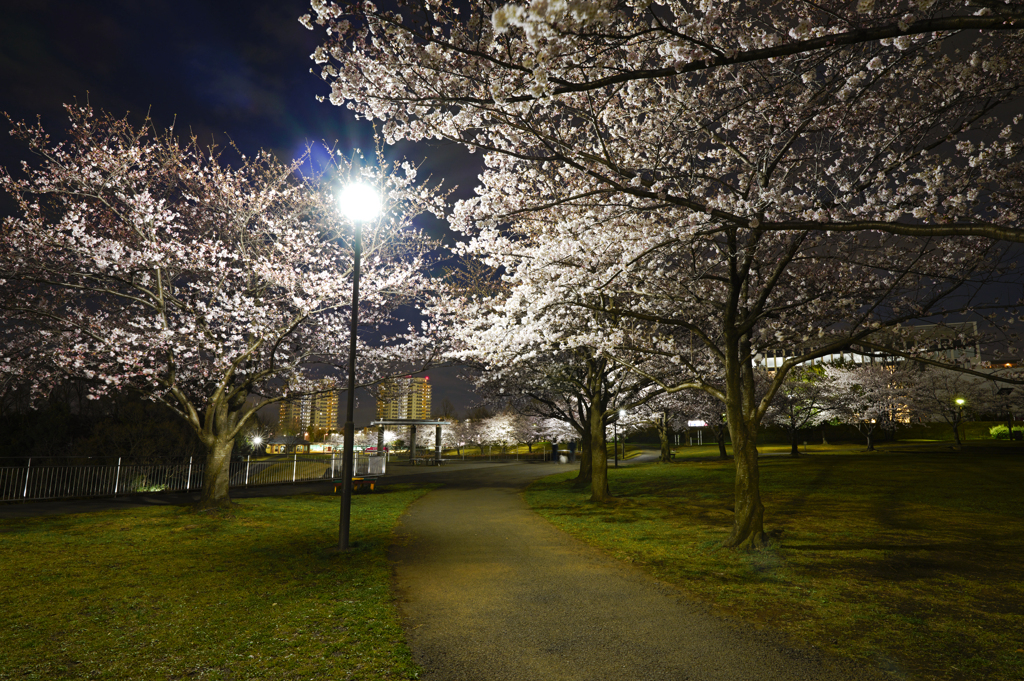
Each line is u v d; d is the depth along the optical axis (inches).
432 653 241.9
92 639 255.9
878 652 238.4
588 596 327.9
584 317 568.4
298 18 245.1
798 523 577.9
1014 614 285.1
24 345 642.8
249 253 678.5
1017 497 722.2
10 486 705.0
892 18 243.3
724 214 245.8
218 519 618.2
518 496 903.1
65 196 589.6
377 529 577.3
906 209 271.0
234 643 250.8
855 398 1610.5
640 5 189.2
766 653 239.6
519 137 325.7
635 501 794.2
